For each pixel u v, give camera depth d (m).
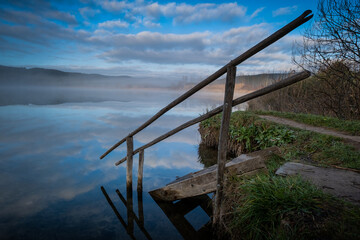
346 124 5.63
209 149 8.07
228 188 2.59
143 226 3.67
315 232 1.62
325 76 7.68
